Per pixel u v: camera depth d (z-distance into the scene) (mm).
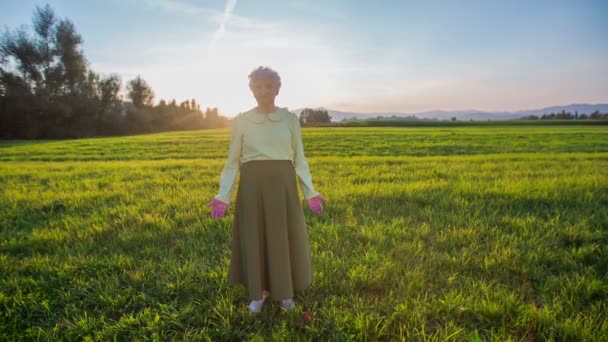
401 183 6809
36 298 2795
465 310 2504
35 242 3975
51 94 46188
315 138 25547
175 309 2648
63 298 2791
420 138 25422
